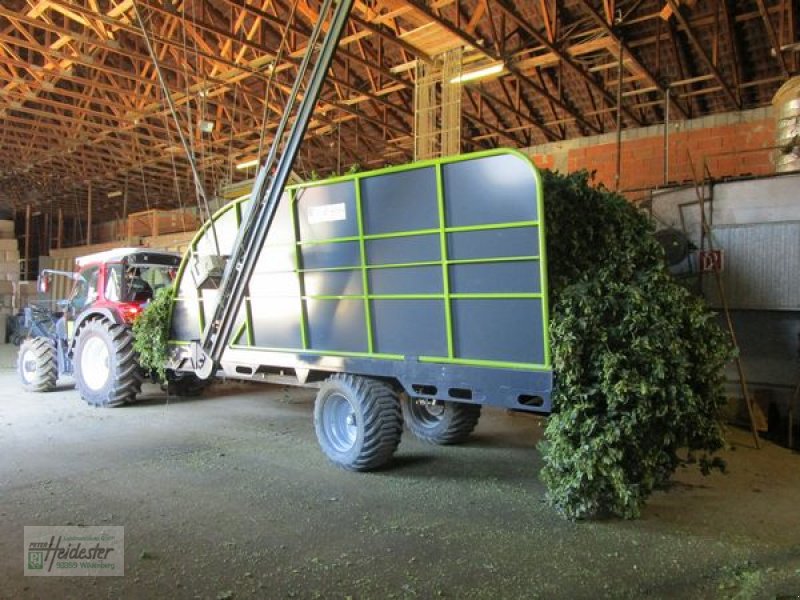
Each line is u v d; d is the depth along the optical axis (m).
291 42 11.68
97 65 11.99
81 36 10.52
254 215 5.47
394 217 4.68
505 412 7.65
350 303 5.09
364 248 4.91
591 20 10.86
